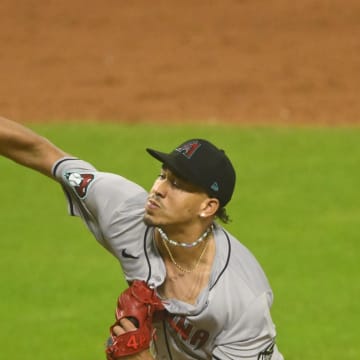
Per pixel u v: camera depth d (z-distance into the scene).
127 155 65.06
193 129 70.50
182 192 21.34
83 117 74.56
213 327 21.94
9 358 39.75
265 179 60.91
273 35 89.94
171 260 22.08
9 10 99.31
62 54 88.44
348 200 57.62
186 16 95.94
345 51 85.38
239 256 22.09
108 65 85.38
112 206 22.39
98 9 98.75
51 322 43.38
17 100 78.31
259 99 77.06
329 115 73.50
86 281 47.69
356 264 49.38
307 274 48.34
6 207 57.47
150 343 22.86
